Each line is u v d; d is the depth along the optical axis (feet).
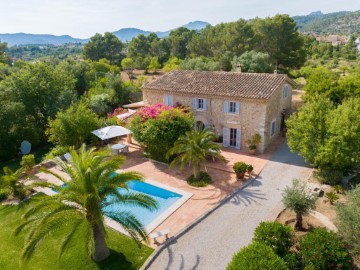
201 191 63.67
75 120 89.15
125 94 161.38
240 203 58.03
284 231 41.27
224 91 87.25
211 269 41.09
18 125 100.78
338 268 35.19
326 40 593.01
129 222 40.63
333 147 59.82
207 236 48.29
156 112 80.94
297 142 67.10
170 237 48.24
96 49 354.13
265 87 85.20
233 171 72.59
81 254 45.14
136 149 92.48
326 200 56.24
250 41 197.88
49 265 43.34
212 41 235.81
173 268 41.60
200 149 65.36
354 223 38.55
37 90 111.96
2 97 103.24
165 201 61.16
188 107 94.02
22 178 73.56
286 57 193.06
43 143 115.34
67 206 39.27
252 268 33.30
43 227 36.70
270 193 61.52
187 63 187.93
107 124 101.35
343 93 93.97
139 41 370.53
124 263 42.98
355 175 66.44
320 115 63.05
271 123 89.04
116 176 42.19
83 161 41.01
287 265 37.86
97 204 37.47
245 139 86.79
